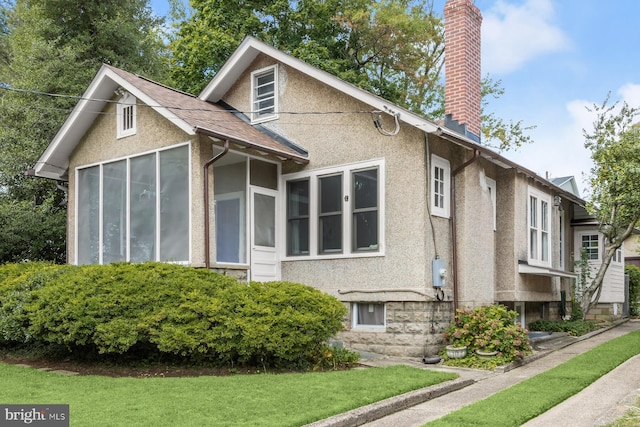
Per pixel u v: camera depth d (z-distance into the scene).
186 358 9.06
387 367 9.15
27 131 17.67
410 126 11.04
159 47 24.89
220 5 23.53
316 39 24.64
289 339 8.62
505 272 13.10
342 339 11.43
